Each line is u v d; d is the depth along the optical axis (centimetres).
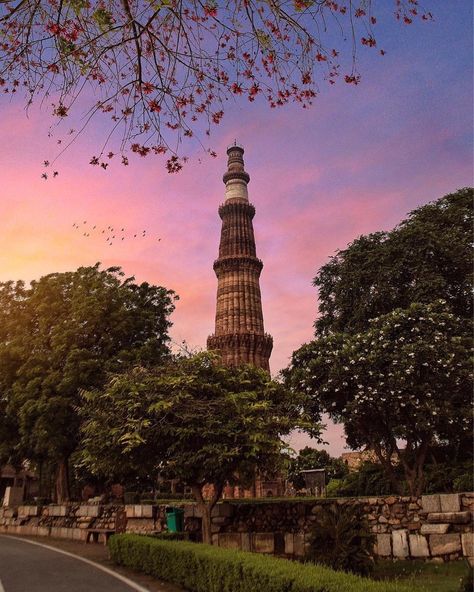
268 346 5969
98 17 619
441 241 2741
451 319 2080
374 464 2927
